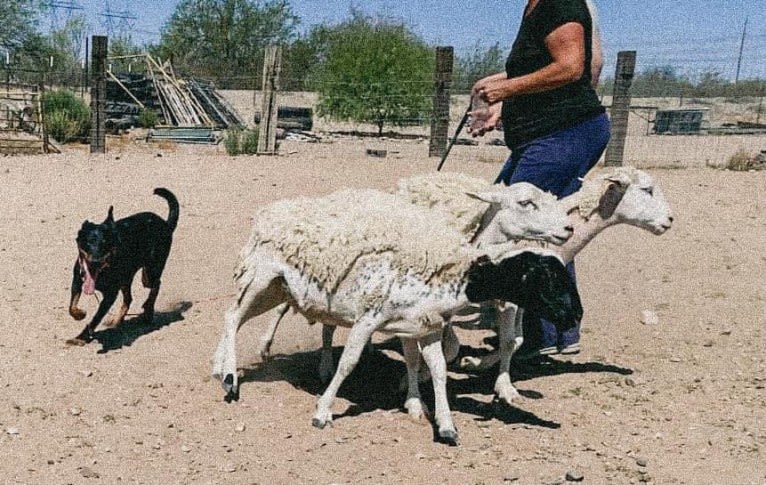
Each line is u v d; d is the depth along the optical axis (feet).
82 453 9.35
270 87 29.86
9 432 9.67
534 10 11.23
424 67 47.88
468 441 9.95
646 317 14.08
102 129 29.35
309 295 10.30
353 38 47.03
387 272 9.82
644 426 10.39
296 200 10.80
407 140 40.40
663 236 19.01
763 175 25.59
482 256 9.70
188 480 8.95
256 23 95.09
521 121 11.64
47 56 69.05
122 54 79.36
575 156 11.55
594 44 11.69
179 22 95.55
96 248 11.49
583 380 11.79
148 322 13.16
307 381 11.47
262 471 9.15
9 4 68.44
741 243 18.49
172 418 10.14
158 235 12.92
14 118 36.70
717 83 57.57
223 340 10.90
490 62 51.62
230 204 20.83
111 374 11.18
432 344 10.02
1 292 14.20
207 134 38.22
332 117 46.09
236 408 10.45
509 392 11.05
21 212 19.69
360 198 10.57
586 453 9.73
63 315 13.32
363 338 9.99
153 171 24.89
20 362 11.44
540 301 9.48
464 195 11.04
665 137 40.16
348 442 9.80
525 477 9.18
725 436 10.11
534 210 10.36
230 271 15.92
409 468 9.31
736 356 12.59
